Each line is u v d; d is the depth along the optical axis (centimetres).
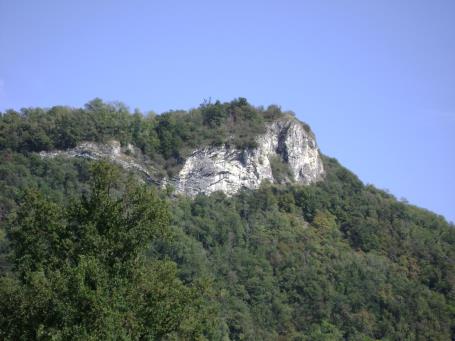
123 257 3459
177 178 11494
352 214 11550
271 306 8881
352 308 9188
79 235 3475
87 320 3064
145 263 3591
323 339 8331
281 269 9562
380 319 9200
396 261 10694
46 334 3055
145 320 3266
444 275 10519
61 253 3425
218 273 9000
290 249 10025
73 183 9788
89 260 3180
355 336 8756
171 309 3359
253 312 8675
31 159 10156
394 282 9881
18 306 3256
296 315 8919
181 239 8838
